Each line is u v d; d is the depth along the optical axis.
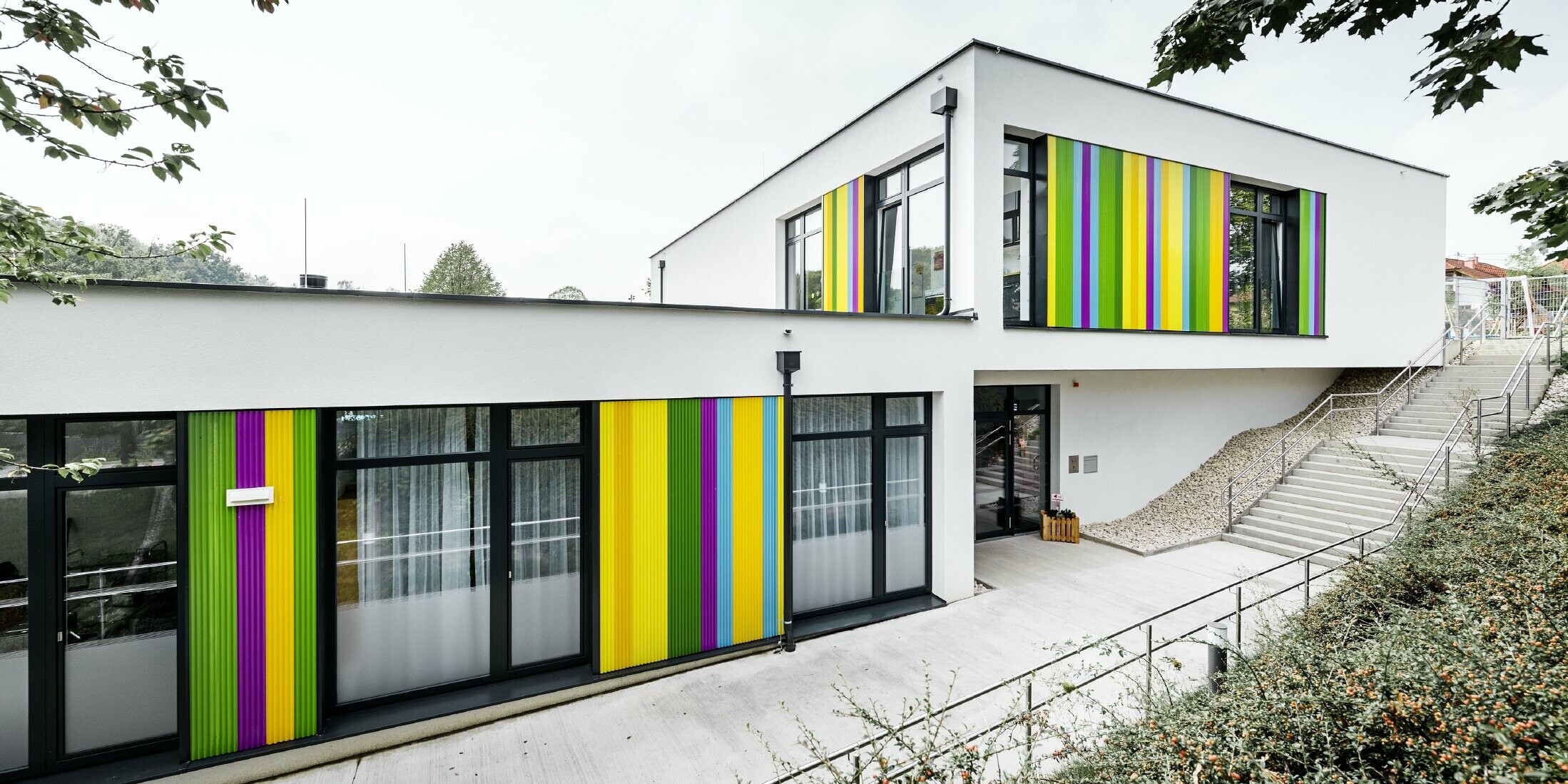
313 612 5.22
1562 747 2.18
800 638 7.30
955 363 8.26
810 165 12.16
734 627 6.89
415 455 5.88
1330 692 2.92
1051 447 11.80
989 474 11.42
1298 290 11.84
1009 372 10.94
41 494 4.74
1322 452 11.86
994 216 8.59
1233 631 7.09
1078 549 10.62
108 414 4.81
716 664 6.77
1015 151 9.20
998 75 8.62
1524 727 2.26
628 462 6.37
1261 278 11.73
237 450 4.98
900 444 8.41
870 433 8.14
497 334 5.76
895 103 9.80
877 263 10.74
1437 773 2.40
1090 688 6.03
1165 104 10.07
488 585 6.16
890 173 10.46
